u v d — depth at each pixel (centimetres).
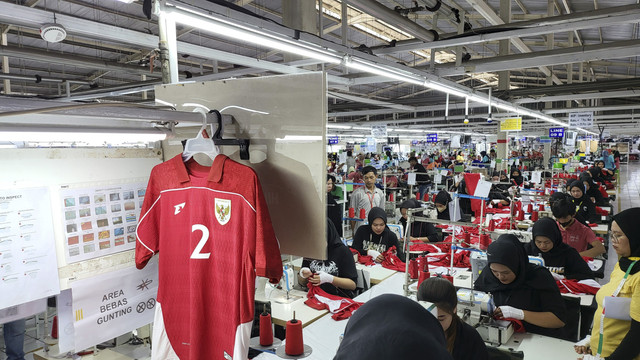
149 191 165
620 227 240
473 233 542
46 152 152
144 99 1251
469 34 530
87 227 165
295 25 581
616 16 424
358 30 1168
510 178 1228
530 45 1303
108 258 173
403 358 65
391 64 493
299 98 146
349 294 402
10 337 283
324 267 402
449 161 2280
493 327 280
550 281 302
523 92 1068
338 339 293
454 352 206
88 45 958
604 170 1470
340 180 1241
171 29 237
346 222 891
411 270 390
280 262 145
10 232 142
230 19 278
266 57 1185
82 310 165
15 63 1105
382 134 2347
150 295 190
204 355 160
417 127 2736
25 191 146
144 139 138
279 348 274
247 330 145
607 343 241
